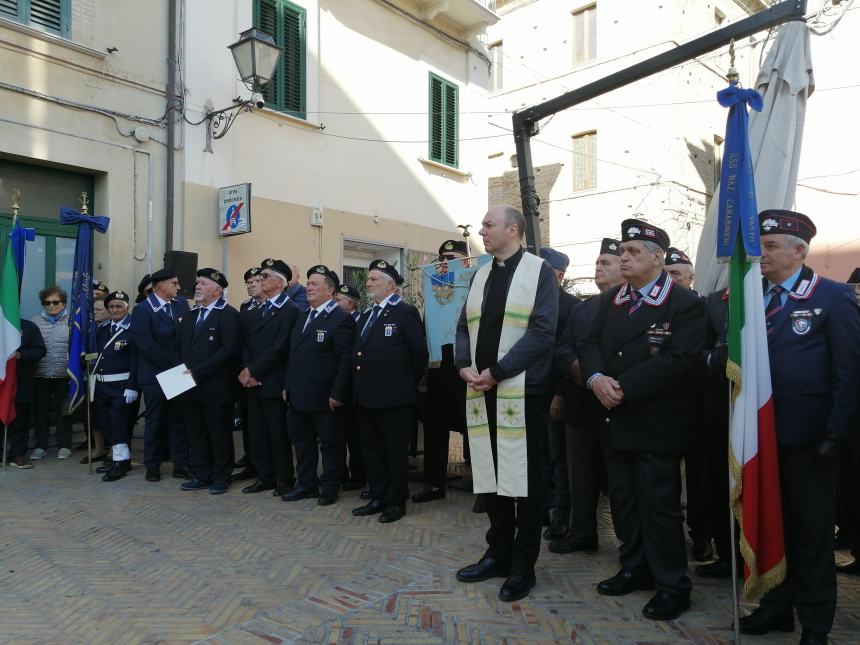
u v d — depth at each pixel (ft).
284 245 31.42
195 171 28.12
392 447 15.78
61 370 22.47
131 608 10.89
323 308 17.25
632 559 11.45
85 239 21.16
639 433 10.61
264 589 11.63
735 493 9.50
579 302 13.62
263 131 30.73
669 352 10.37
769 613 10.05
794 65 14.93
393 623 10.31
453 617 10.52
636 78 21.45
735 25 18.34
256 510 16.56
